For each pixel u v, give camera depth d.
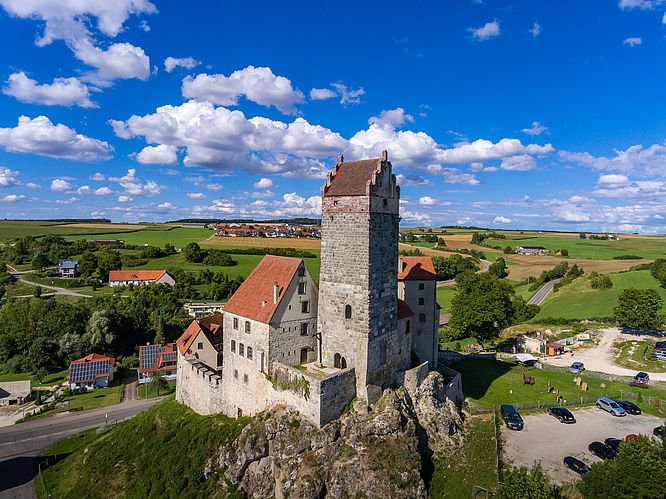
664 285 142.88
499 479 44.91
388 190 56.03
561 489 42.25
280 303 54.47
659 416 58.47
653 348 88.06
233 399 60.38
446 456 51.25
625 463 36.53
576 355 89.38
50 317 127.38
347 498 43.62
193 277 177.12
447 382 64.38
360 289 52.81
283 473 46.31
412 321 68.94
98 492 56.81
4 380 107.00
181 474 53.22
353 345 53.53
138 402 94.81
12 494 61.25
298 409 49.84
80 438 76.94
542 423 57.19
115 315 129.12
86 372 104.38
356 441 46.72
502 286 101.62
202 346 76.75
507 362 86.38
